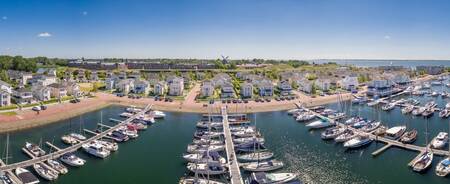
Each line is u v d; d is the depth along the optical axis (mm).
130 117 132375
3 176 71625
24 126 117000
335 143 99312
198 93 189750
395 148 93938
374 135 103125
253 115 140875
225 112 140750
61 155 85188
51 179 72062
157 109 150875
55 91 164625
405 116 137250
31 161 80812
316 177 75250
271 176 71688
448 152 86125
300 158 86562
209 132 104688
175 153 90062
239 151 90812
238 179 71750
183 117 136875
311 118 130125
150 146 96375
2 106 135125
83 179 73062
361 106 161625
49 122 125312
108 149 90562
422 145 95000
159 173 76500
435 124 122375
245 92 179000
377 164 82438
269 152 89625
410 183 71812
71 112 139250
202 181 69812
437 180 73000
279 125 122562
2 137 105062
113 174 75750
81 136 101250
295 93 192125
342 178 74625
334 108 156000
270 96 179125
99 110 150375
